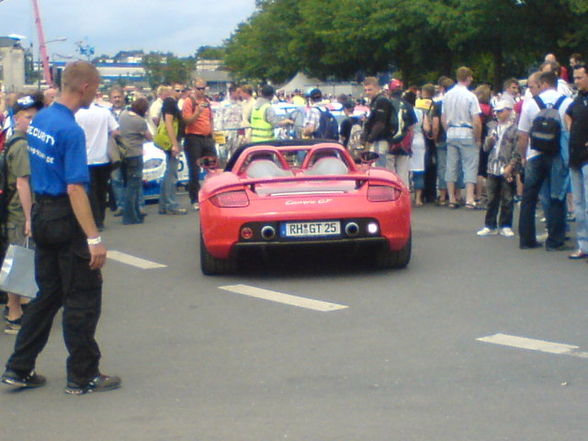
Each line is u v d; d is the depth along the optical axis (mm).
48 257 5895
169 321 7863
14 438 5117
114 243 12406
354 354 6547
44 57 45062
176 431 5105
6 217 8023
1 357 7020
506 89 14938
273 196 9297
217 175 10227
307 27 60000
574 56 13508
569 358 6266
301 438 4898
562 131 10469
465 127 14617
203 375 6199
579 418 5059
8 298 7980
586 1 35781
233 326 7574
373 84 14570
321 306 8172
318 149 10633
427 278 9297
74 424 5312
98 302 5930
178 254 11422
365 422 5113
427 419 5121
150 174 16875
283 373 6156
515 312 7707
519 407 5273
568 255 10367
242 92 20734
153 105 19109
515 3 40094
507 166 11625
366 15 49344
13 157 7801
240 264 10484
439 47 46656
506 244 11320
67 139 5641
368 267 10016
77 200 5648
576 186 10031
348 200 9266
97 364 5977
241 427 5121
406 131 14453
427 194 15891
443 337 6941
